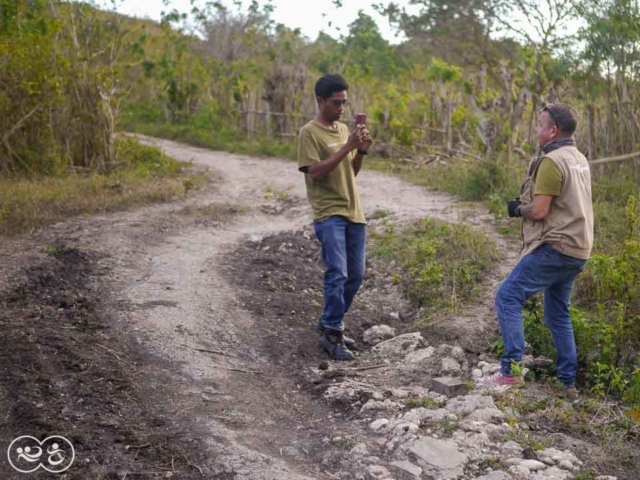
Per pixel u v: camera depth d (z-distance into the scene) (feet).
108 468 12.73
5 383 15.55
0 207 31.35
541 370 17.12
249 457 13.28
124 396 15.72
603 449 13.57
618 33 32.12
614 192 30.22
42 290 22.16
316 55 82.58
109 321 19.90
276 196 39.93
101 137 45.01
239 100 68.90
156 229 30.60
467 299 21.59
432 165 47.14
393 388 16.43
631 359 17.19
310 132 18.02
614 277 17.90
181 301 21.67
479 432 13.84
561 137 15.60
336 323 18.72
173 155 57.67
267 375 17.53
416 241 26.63
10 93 41.70
